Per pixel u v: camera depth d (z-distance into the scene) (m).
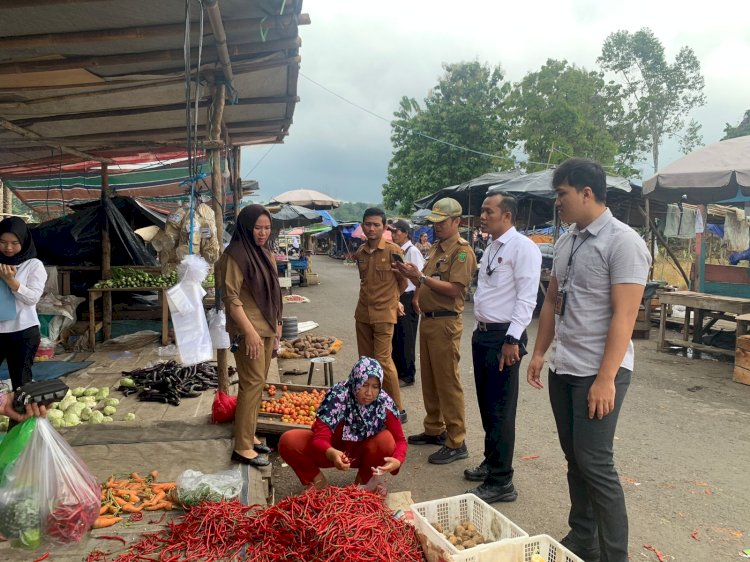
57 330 7.40
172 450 4.09
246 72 5.68
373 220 4.97
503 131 29.50
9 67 5.00
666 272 15.66
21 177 12.77
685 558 3.24
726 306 8.10
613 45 37.81
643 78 38.03
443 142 28.16
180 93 6.11
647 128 36.19
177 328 4.49
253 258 3.99
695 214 13.41
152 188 15.77
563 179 2.72
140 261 8.93
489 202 3.90
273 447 4.81
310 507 2.79
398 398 5.31
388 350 5.16
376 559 2.52
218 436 4.38
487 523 3.04
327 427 3.53
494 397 3.82
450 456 4.54
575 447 2.77
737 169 8.19
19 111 6.68
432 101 30.89
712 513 3.77
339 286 19.03
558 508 3.84
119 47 4.78
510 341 3.64
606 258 2.65
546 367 7.66
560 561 2.66
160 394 5.39
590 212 2.72
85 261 8.64
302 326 10.81
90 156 9.46
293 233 32.31
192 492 3.16
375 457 3.57
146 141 8.78
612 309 2.63
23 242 4.52
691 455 4.78
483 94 29.97
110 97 6.18
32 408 2.88
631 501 3.94
